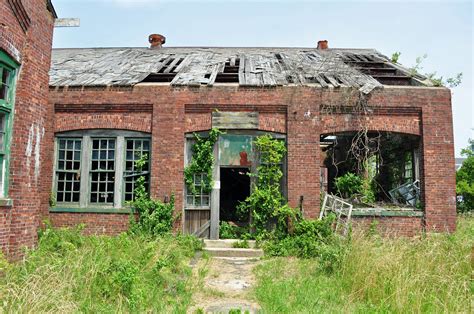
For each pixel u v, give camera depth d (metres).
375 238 9.33
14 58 7.68
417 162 12.90
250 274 9.04
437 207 12.03
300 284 7.54
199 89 12.39
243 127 12.30
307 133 12.23
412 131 12.42
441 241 8.54
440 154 12.23
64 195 12.54
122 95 12.41
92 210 12.20
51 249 8.61
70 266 6.58
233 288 7.85
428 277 6.64
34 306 5.04
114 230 12.12
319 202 12.04
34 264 6.87
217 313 6.10
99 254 7.91
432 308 5.91
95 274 6.55
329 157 19.86
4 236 7.36
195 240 11.44
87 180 12.48
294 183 12.07
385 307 6.07
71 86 12.46
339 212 11.79
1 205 7.24
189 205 12.33
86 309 5.67
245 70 14.20
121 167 12.44
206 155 12.30
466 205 23.09
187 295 6.99
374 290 6.63
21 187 7.88
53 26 9.35
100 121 12.48
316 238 11.22
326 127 12.38
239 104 12.35
